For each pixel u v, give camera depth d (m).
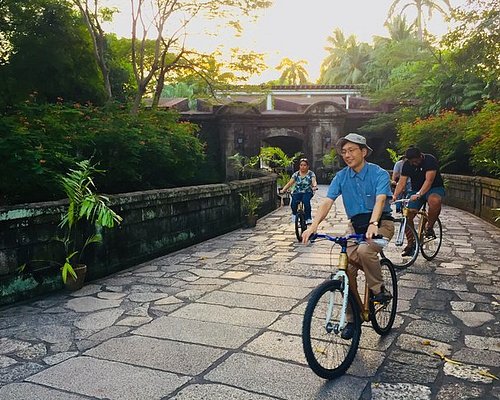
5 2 12.53
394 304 3.98
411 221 6.25
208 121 24.17
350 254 3.55
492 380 3.11
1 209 4.70
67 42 13.34
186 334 3.92
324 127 25.00
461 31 11.91
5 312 4.57
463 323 4.16
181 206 7.79
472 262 6.56
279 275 5.88
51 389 3.01
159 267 6.44
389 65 29.38
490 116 12.52
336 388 3.00
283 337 3.83
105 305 4.75
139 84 14.30
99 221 5.19
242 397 2.89
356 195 3.64
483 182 11.05
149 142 10.33
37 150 6.71
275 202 14.45
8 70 12.83
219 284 5.49
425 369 3.27
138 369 3.28
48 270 5.20
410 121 21.73
